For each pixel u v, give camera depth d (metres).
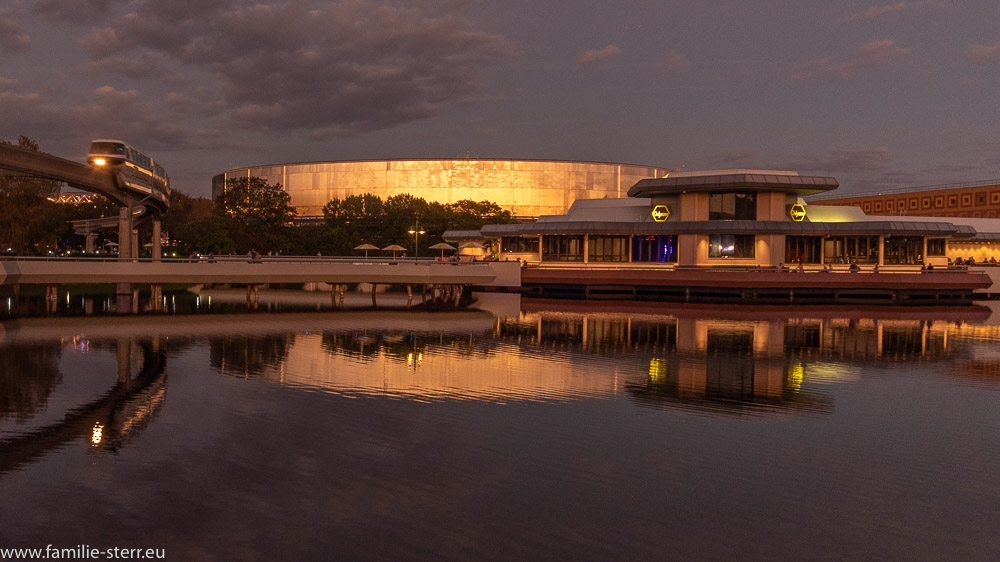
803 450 17.41
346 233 108.25
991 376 27.33
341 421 19.61
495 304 60.84
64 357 29.77
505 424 19.50
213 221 92.56
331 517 13.24
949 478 15.56
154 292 61.22
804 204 75.56
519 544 12.27
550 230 75.50
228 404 21.47
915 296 68.50
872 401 22.77
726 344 35.78
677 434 18.66
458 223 114.81
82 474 15.25
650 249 74.56
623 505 13.95
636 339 37.44
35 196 78.12
